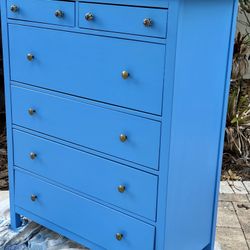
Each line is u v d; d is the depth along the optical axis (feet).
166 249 6.17
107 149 6.26
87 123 6.36
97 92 6.12
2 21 6.86
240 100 11.09
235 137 10.77
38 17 6.41
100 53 5.93
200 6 5.52
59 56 6.37
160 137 5.71
